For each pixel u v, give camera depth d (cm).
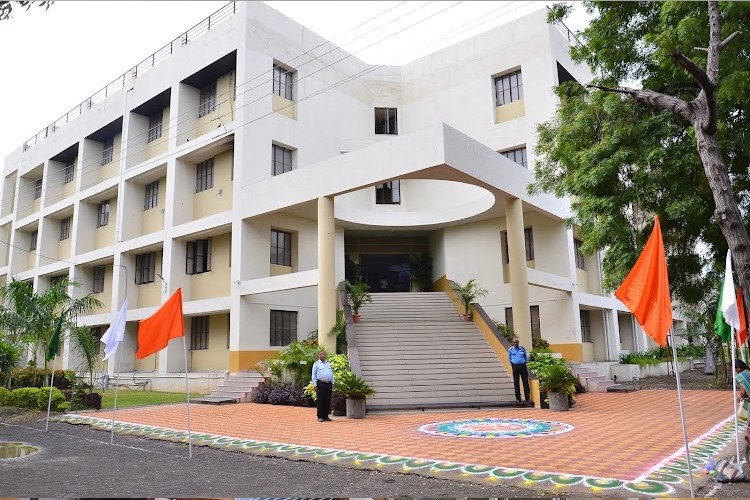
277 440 966
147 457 865
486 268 2089
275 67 2072
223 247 2066
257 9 2005
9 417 1401
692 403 1394
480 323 1781
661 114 1193
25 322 1716
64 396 1510
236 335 1806
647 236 1309
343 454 824
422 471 703
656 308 632
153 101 2378
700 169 1166
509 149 2145
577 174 1290
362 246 2433
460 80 2311
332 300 1591
